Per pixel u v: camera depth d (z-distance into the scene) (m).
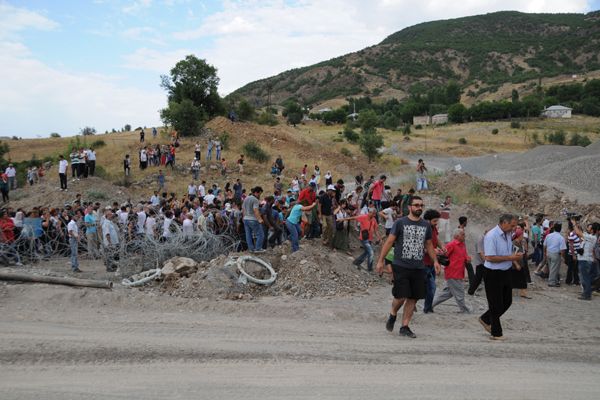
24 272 11.18
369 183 21.00
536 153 41.59
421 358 6.50
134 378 5.43
